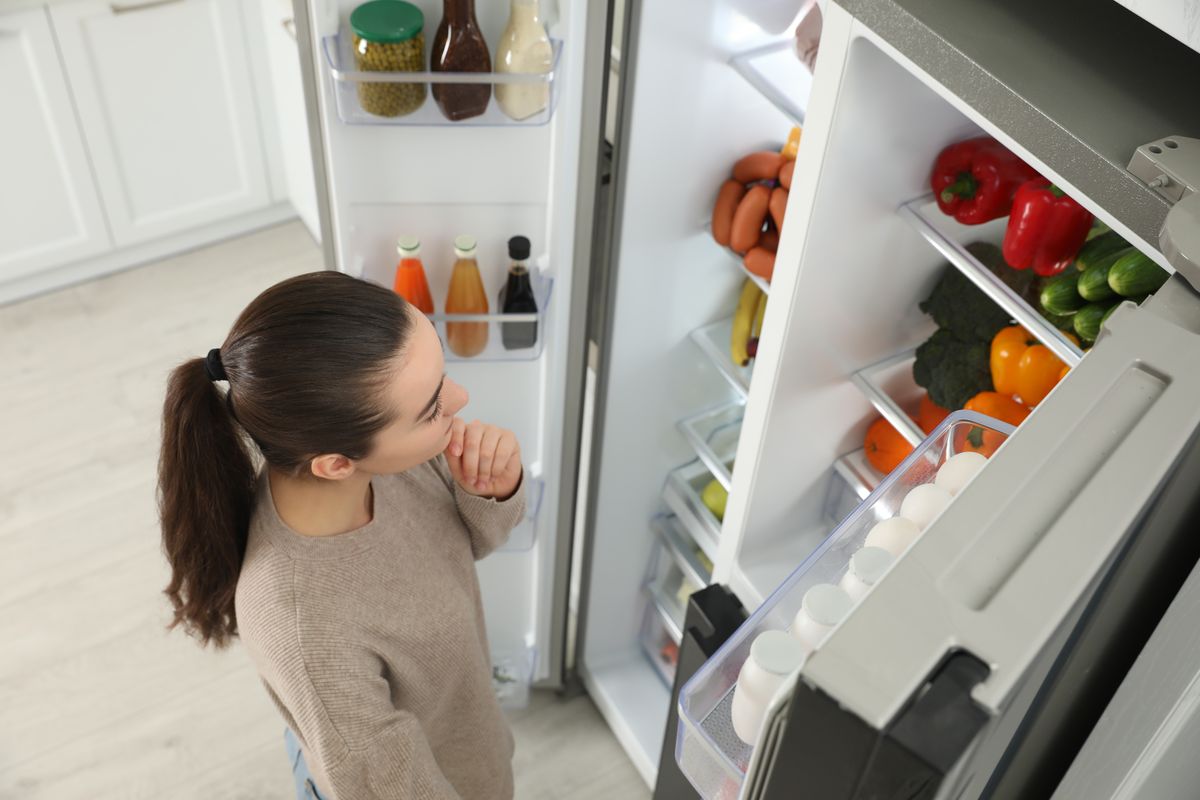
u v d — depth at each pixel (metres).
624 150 1.60
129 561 2.66
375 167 1.62
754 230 1.69
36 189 3.01
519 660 2.30
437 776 1.26
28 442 2.88
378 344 1.09
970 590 0.60
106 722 2.39
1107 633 0.84
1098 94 0.99
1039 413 0.68
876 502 1.21
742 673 1.10
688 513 2.09
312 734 1.20
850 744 0.57
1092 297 1.23
